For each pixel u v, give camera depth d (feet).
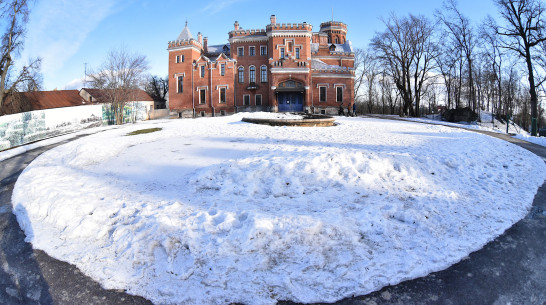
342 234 18.12
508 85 165.78
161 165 34.19
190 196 24.58
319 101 155.94
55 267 16.98
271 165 27.84
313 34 192.65
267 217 18.95
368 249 17.13
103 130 81.46
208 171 28.73
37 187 27.99
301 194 24.54
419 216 20.63
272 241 17.37
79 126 93.20
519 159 40.01
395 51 151.74
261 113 104.22
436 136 56.08
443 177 29.55
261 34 160.76
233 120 87.15
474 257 17.07
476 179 30.01
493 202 24.27
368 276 15.16
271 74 150.10
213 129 63.46
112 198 24.59
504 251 17.71
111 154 40.63
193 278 15.30
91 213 22.27
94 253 17.85
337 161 29.09
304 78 148.66
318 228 18.28
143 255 17.15
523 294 14.53
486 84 172.24
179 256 16.79
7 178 36.78
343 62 183.62
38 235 20.31
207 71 161.79
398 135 56.24
